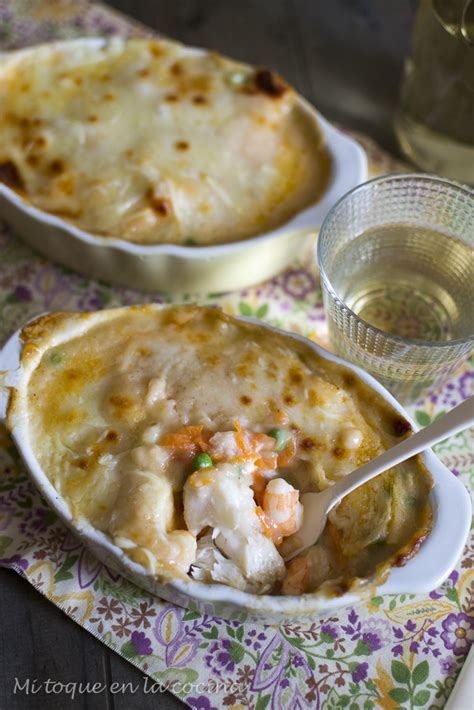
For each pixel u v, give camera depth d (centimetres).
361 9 77
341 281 60
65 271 63
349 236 59
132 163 60
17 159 61
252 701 50
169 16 75
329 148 62
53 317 53
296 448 51
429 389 59
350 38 75
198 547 49
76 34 73
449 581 54
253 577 48
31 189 60
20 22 73
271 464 51
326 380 53
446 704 50
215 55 65
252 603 47
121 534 48
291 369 53
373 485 50
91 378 52
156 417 51
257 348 53
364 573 49
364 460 51
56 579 53
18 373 52
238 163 61
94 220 59
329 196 60
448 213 58
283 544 51
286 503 50
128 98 63
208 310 54
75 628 52
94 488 50
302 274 63
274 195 61
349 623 52
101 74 64
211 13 76
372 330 54
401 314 61
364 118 71
